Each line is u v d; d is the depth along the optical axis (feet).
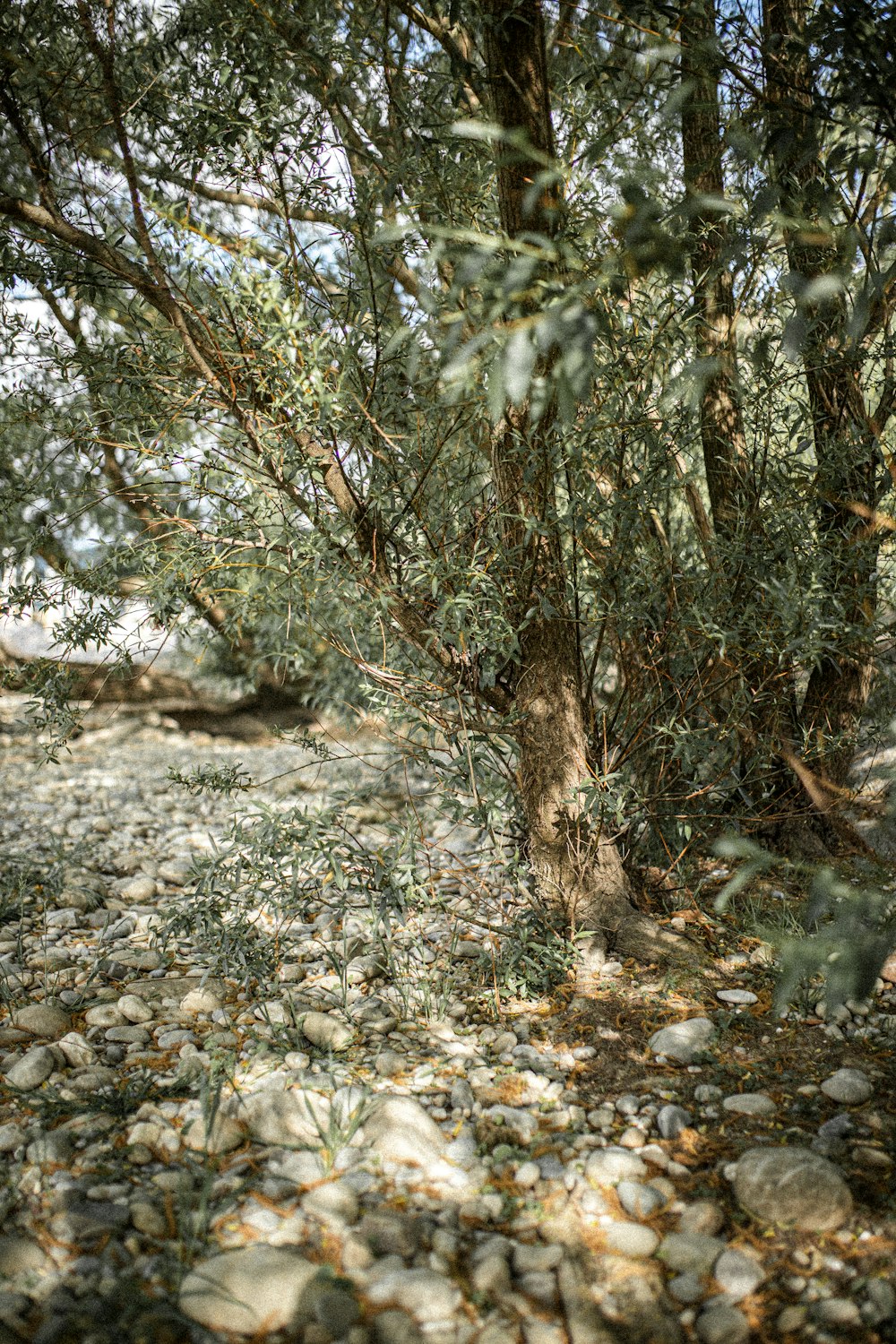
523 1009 9.41
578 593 10.44
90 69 9.71
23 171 11.12
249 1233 6.30
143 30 10.52
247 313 8.36
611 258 6.21
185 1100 7.81
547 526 8.90
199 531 9.46
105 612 9.69
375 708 10.17
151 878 14.28
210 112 8.71
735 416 11.36
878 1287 5.72
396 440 9.34
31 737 26.18
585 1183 6.82
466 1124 7.57
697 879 11.84
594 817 9.96
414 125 9.52
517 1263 6.04
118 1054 8.64
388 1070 8.27
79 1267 5.96
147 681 28.19
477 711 10.22
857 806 12.57
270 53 8.63
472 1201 6.64
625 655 10.87
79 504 11.05
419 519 9.39
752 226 6.82
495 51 8.49
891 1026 8.69
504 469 9.48
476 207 9.70
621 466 9.57
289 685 25.36
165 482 9.46
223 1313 5.57
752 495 10.55
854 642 10.46
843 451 10.14
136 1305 5.60
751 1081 8.04
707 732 10.45
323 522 9.05
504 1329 5.51
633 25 7.99
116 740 26.48
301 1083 7.91
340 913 9.61
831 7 7.22
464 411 9.62
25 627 27.37
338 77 9.30
